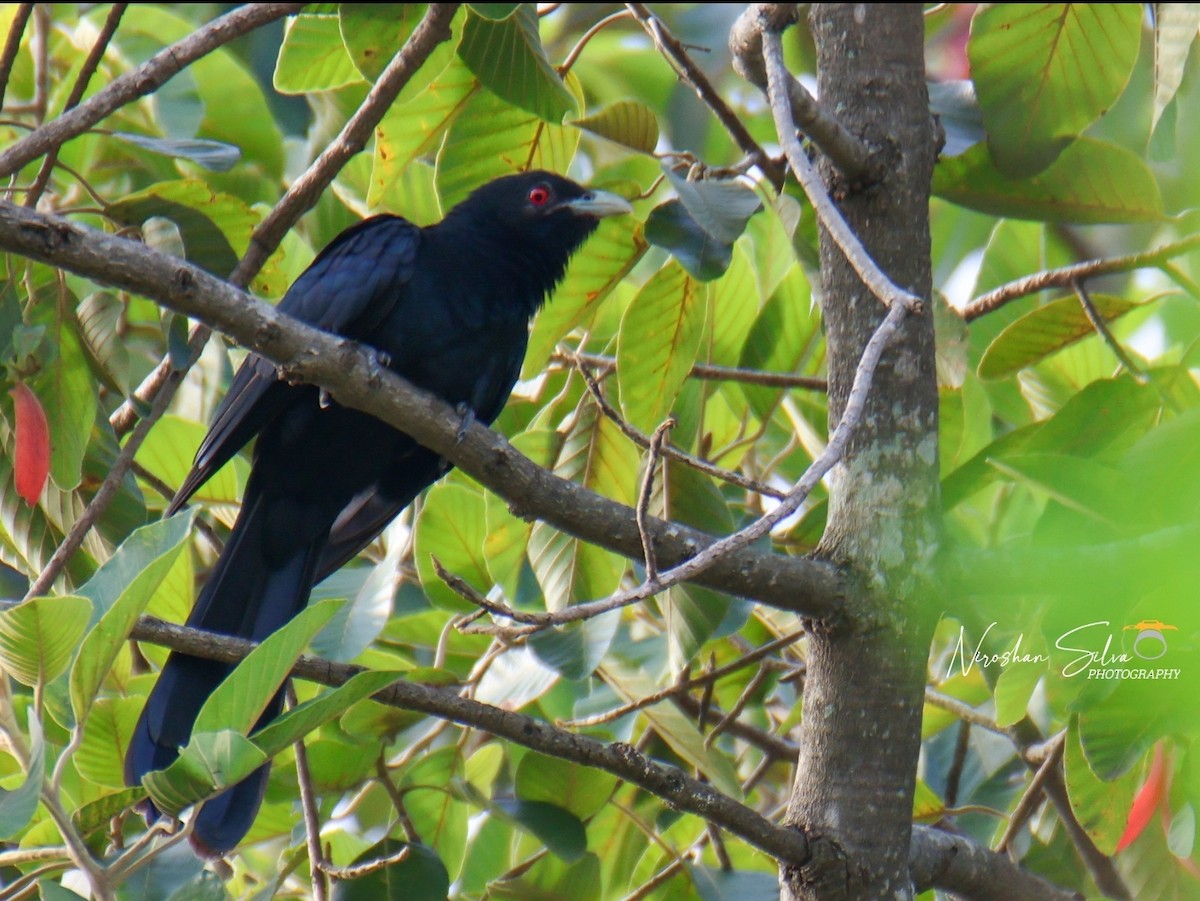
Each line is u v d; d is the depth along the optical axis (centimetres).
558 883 983
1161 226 1238
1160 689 807
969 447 1230
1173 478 810
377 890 877
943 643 1250
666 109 1816
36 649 657
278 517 999
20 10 839
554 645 981
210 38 778
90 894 806
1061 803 1037
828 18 817
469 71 968
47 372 873
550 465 1016
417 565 1082
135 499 914
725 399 1236
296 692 1043
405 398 769
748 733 1091
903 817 743
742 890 934
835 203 798
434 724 1188
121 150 1244
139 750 827
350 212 1298
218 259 970
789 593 746
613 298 1222
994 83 935
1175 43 872
